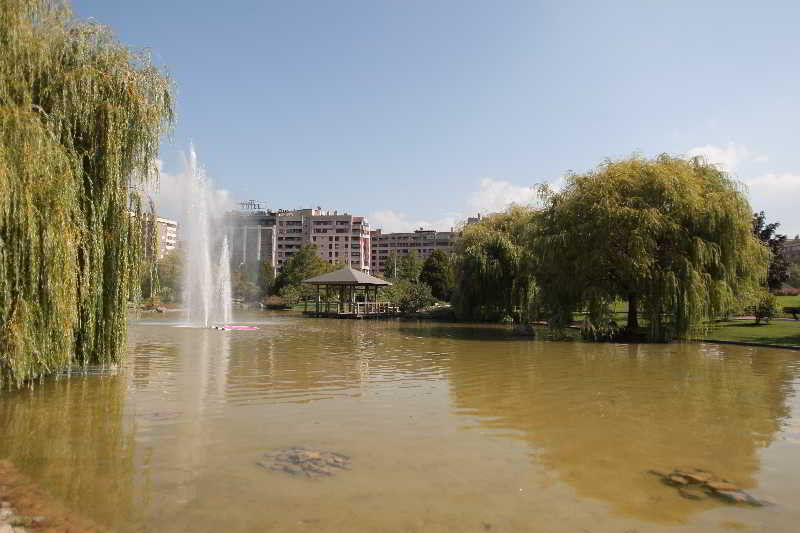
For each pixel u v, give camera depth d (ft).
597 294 89.61
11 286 35.83
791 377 53.88
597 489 23.22
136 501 20.93
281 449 27.94
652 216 84.23
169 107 48.34
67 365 44.65
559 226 96.73
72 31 42.29
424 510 20.58
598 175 95.35
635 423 34.88
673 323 85.81
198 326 114.62
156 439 29.37
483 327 124.98
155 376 49.39
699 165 95.76
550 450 28.76
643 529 19.35
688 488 23.48
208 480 23.30
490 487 23.20
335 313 167.84
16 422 32.53
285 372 53.42
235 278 249.96
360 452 27.68
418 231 575.79
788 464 26.94
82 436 29.73
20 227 35.42
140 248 47.67
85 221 42.09
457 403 40.01
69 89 40.14
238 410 36.55
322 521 19.42
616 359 67.26
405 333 105.91
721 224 86.89
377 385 46.91
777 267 154.51
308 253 251.60
